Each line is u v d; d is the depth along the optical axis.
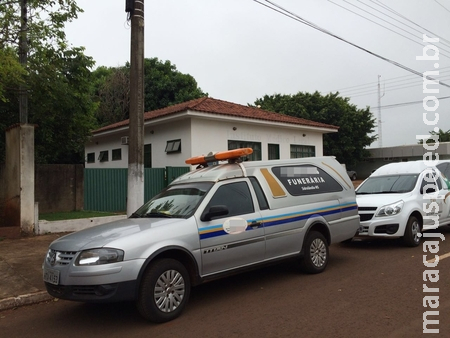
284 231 6.37
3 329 4.99
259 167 6.60
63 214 12.20
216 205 5.65
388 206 8.70
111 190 13.81
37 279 6.70
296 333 4.41
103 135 22.23
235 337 4.37
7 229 10.05
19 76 9.73
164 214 5.74
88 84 13.80
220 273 5.55
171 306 4.97
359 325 4.56
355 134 37.78
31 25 10.60
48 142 14.53
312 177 7.31
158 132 19.12
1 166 11.79
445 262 7.41
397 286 6.00
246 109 20.61
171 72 31.86
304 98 38.28
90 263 4.62
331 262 7.78
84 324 5.05
